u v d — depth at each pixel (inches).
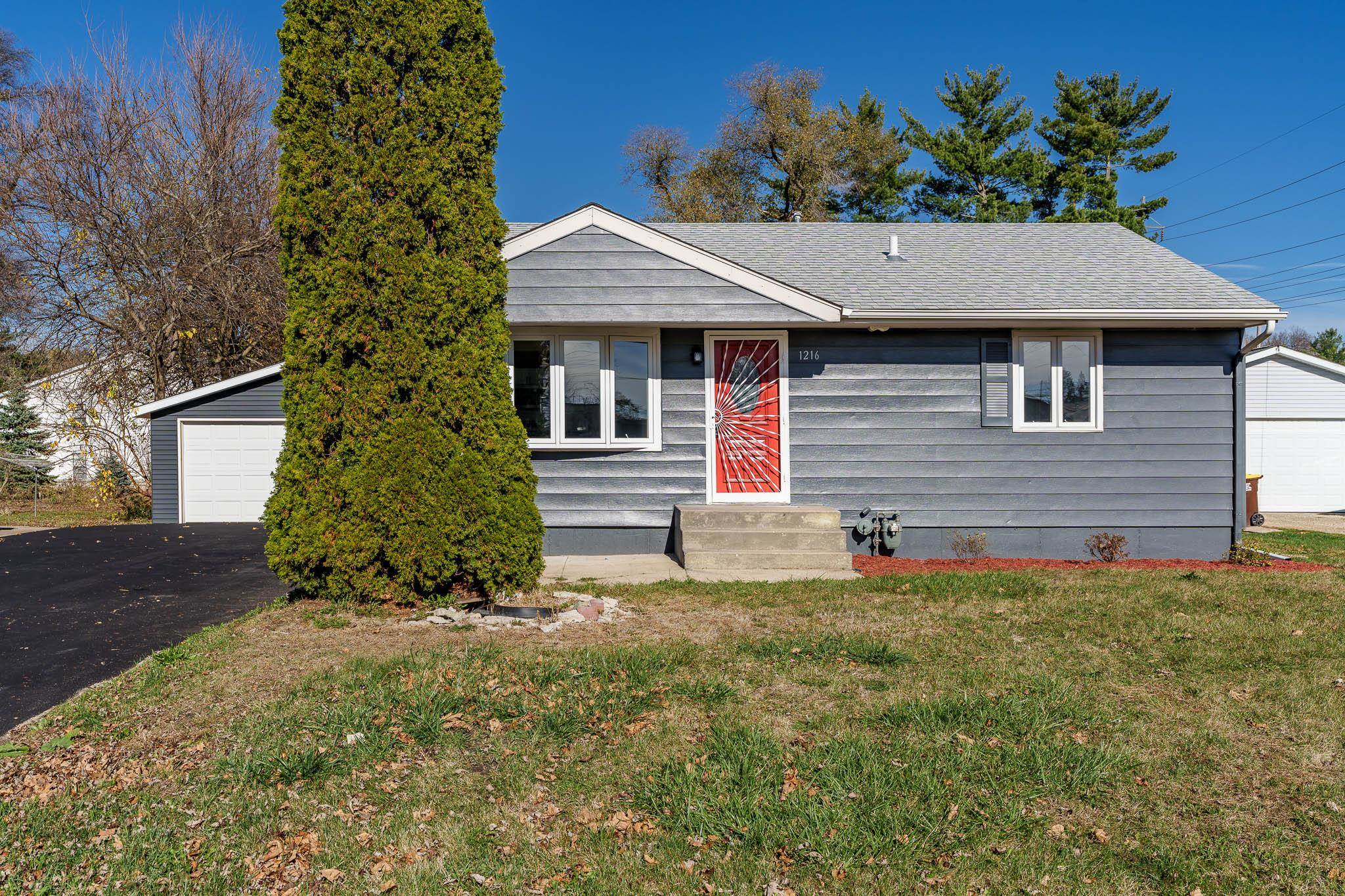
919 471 431.8
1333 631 259.0
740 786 154.3
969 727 181.3
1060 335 430.9
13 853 133.7
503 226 307.1
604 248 395.9
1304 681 212.2
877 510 429.7
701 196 1305.4
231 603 316.2
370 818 146.6
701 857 134.6
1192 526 432.5
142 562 428.1
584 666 220.8
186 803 149.9
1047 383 432.8
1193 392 432.1
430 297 290.0
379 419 292.7
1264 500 835.4
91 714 189.3
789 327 422.9
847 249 514.0
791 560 379.9
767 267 473.1
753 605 300.8
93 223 780.0
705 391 426.0
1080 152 1237.1
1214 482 431.8
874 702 197.0
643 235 395.5
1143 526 432.1
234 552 467.5
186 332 751.1
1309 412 830.5
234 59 845.8
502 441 302.0
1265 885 126.9
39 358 800.3
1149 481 432.1
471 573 304.7
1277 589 319.6
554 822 145.3
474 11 301.9
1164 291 429.1
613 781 159.3
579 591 324.2
